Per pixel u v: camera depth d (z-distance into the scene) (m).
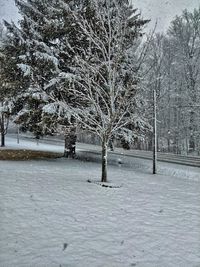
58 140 47.53
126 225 8.04
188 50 37.94
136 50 22.81
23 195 10.57
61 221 8.13
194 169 19.17
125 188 12.70
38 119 20.41
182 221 8.52
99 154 28.05
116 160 23.53
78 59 16.14
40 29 22.22
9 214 8.50
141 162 22.53
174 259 6.16
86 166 19.50
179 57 39.03
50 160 22.06
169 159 25.03
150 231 7.66
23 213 8.64
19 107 21.77
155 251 6.51
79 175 15.52
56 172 16.12
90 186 12.68
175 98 42.28
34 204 9.57
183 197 11.41
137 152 32.12
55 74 20.20
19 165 18.42
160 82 39.94
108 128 13.94
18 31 21.52
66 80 18.80
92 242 6.83
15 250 6.26
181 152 39.56
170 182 14.62
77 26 20.02
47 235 7.12
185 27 38.50
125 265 5.83
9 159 21.78
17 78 21.02
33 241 6.75
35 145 36.72
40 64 20.17
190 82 38.31
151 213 9.19
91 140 49.03
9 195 10.47
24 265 5.63
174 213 9.27
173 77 41.81
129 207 9.76
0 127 33.75
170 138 41.53
